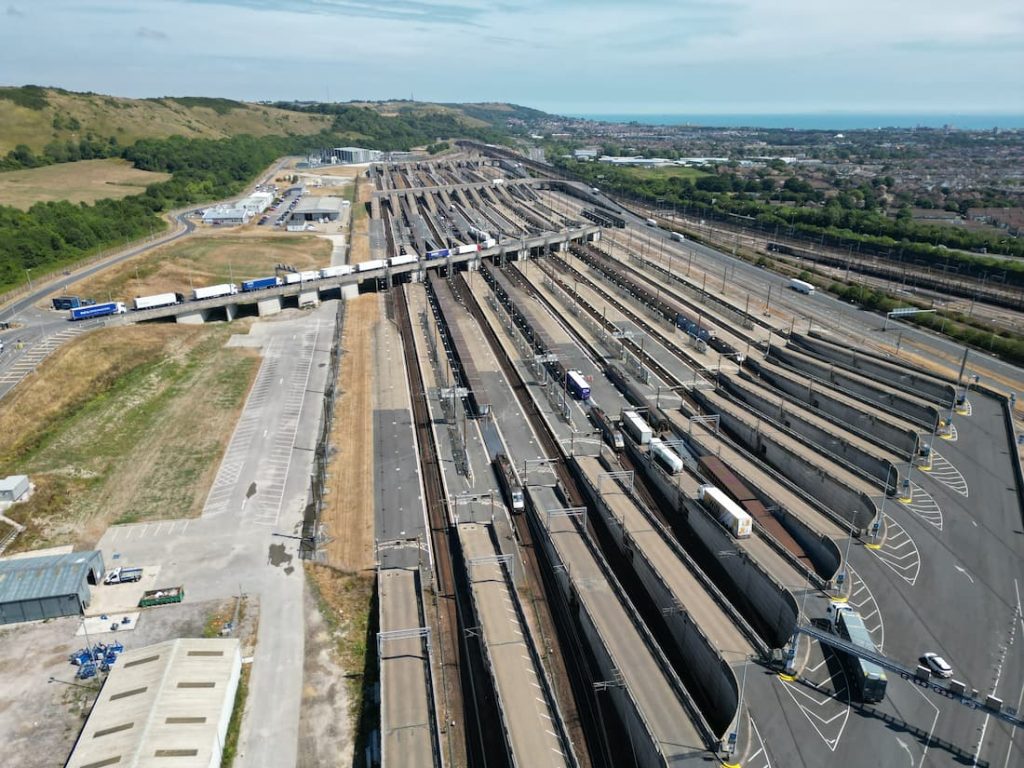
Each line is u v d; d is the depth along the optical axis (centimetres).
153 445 12838
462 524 10512
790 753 6456
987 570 8969
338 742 7238
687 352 17062
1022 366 15850
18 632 8612
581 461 12250
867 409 13062
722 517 9881
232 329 18538
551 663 8375
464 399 14725
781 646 8425
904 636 7862
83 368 15062
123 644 8362
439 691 7888
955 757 6394
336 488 11619
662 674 7556
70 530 10488
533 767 6588
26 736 7219
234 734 7262
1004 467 11325
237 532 10469
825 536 9456
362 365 16575
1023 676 7306
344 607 9075
